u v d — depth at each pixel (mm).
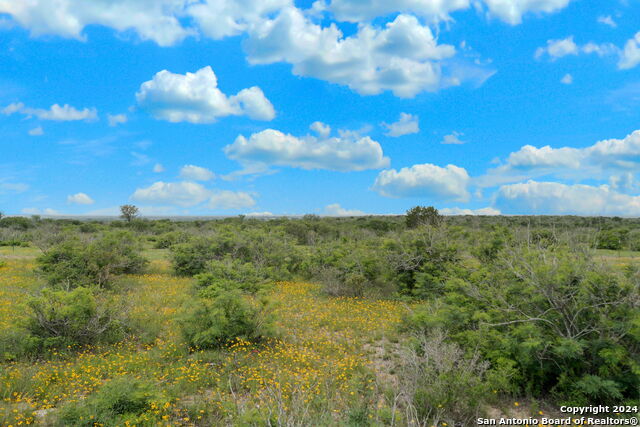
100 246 18234
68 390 6305
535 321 6469
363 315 11633
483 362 6184
